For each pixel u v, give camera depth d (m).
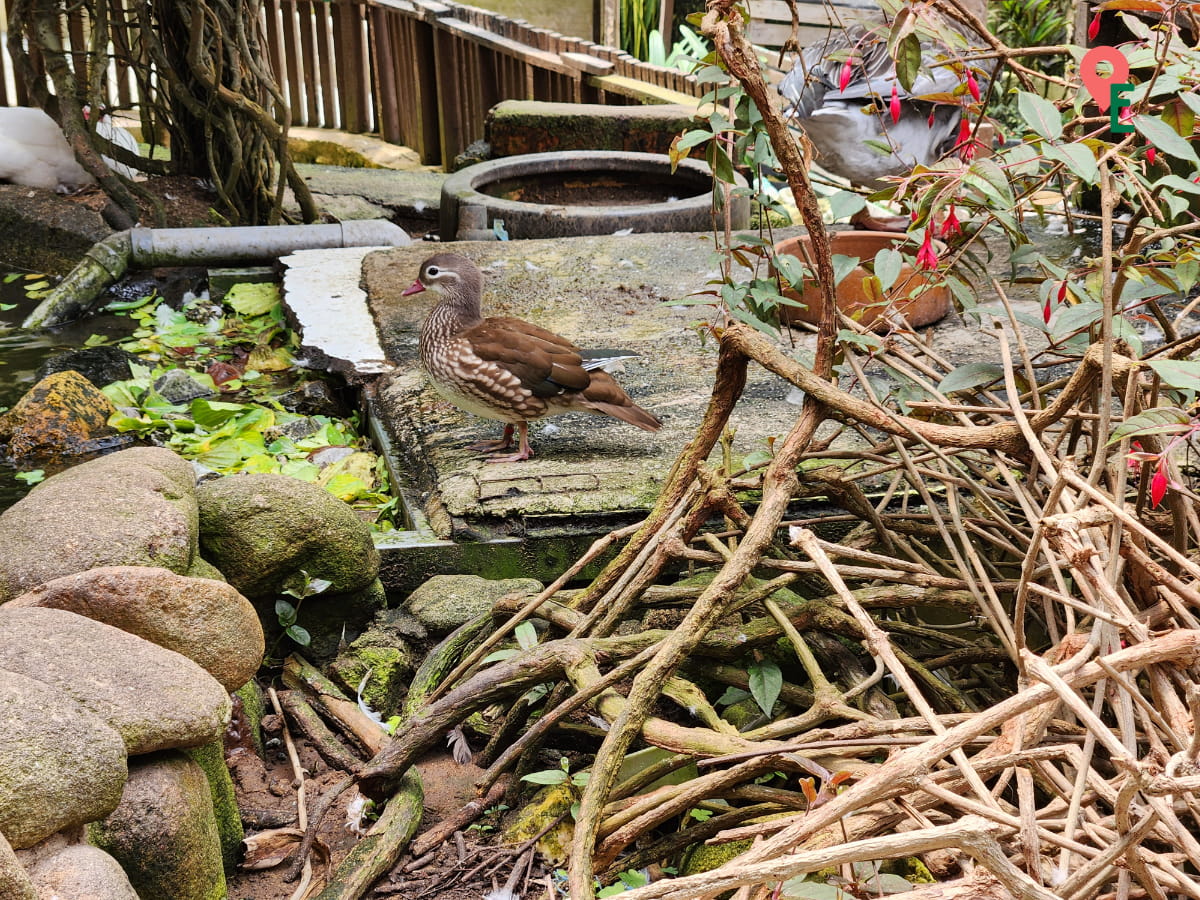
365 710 3.18
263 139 7.71
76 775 2.06
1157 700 2.17
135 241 6.79
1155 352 2.65
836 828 2.21
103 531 2.80
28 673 2.26
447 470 4.00
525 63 10.06
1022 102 2.39
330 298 5.87
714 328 3.12
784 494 2.68
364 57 11.26
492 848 2.67
